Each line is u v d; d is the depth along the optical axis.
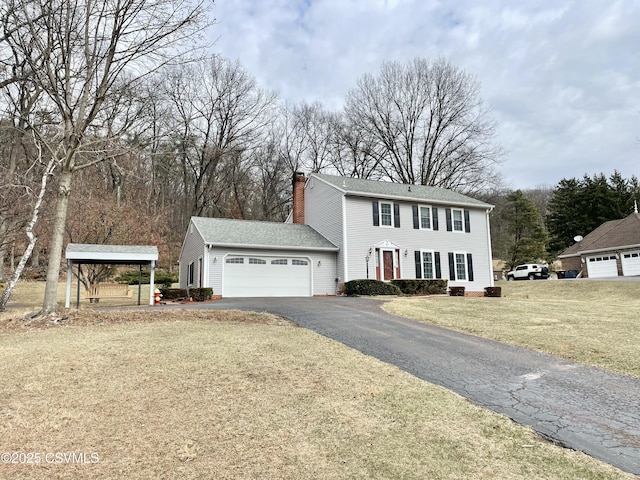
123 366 6.35
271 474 3.38
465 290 24.02
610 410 4.86
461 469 3.48
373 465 3.54
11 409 4.72
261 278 19.97
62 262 18.86
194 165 34.69
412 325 10.16
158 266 35.06
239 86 33.91
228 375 5.94
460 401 5.08
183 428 4.25
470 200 25.91
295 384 5.61
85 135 11.95
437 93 37.28
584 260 32.59
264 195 39.06
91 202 19.84
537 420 4.58
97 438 4.02
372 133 39.06
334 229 22.09
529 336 8.66
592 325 9.88
